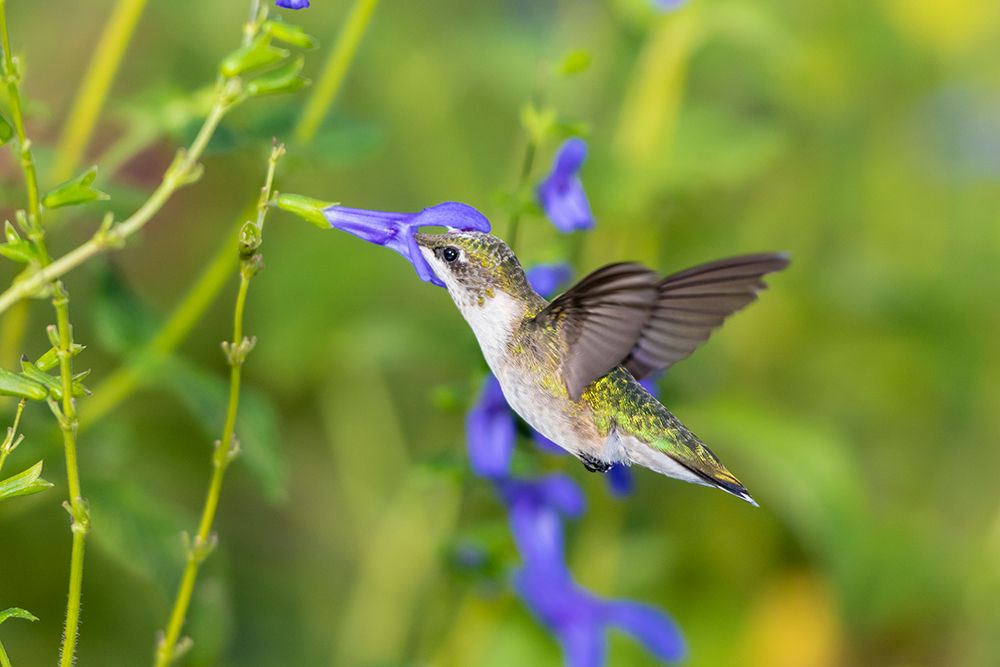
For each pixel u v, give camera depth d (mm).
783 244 13461
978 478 13969
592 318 6535
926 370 13547
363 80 12852
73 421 5543
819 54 13383
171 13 12156
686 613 11984
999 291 13930
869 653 12320
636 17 10703
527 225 10383
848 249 14062
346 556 12820
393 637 10852
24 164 5398
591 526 10984
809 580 12102
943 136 14805
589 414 6785
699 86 14078
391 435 12062
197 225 12555
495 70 11539
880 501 13812
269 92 5594
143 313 8312
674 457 6840
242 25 12000
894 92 14938
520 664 10430
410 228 5895
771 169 13625
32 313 11195
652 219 10883
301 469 12961
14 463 7863
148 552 7664
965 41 15000
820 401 13375
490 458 7570
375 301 12070
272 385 12758
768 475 10617
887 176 14695
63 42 11797
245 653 12000
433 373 13117
